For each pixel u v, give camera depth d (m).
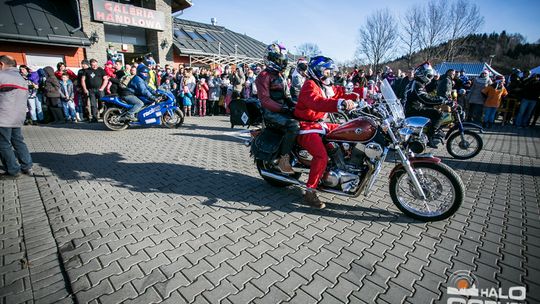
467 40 27.91
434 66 27.64
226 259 2.70
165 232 3.15
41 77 9.78
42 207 3.72
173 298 2.22
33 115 9.48
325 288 2.35
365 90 3.86
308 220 3.44
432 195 3.35
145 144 6.98
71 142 7.09
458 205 3.18
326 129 3.66
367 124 3.29
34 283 2.39
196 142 7.29
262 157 3.88
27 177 4.74
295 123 3.57
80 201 3.89
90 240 2.98
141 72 8.20
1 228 3.22
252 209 3.70
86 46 12.80
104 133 8.20
